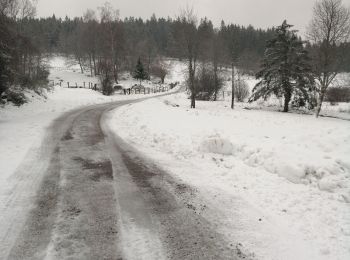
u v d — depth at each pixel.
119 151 10.16
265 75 30.56
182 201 6.35
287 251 4.71
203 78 42.41
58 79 62.16
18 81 23.31
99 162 8.88
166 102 32.41
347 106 34.00
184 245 4.78
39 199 6.27
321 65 26.23
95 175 7.77
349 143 8.87
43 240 4.79
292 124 17.39
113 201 6.27
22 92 22.78
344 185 6.57
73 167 8.35
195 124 14.29
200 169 8.38
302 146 9.15
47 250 4.54
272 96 42.19
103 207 5.98
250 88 52.16
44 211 5.75
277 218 5.69
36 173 7.77
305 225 5.43
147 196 6.56
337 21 25.05
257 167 8.18
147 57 83.19
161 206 6.10
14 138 11.46
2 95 19.91
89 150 10.19
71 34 94.19
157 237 4.98
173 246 4.75
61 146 10.59
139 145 11.07
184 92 56.94
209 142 9.66
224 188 7.06
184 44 28.39
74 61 81.19
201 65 40.19
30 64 30.22
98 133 13.08
